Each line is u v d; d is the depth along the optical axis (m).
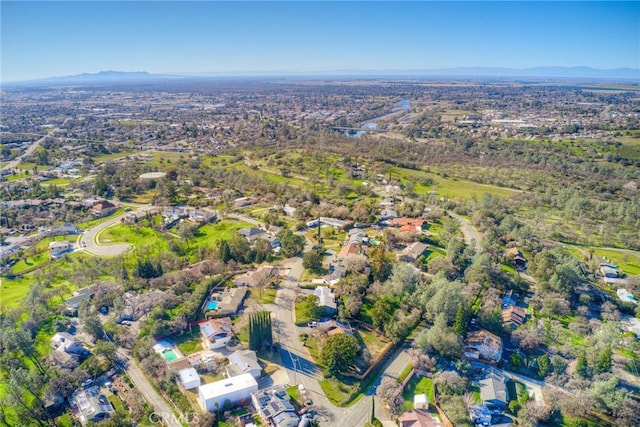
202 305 141.88
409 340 129.25
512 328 134.75
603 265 174.75
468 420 98.25
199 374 112.81
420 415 100.12
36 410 100.50
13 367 112.88
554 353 124.62
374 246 186.38
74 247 195.38
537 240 196.88
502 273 162.00
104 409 100.94
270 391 105.38
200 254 177.75
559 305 143.00
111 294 145.25
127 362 118.00
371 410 103.38
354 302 138.75
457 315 126.62
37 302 139.38
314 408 102.88
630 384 112.75
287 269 168.88
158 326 125.62
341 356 112.06
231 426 96.81
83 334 130.00
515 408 103.50
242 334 128.88
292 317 138.12
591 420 102.69
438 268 164.38
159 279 155.38
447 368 117.06
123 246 196.00
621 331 135.12
